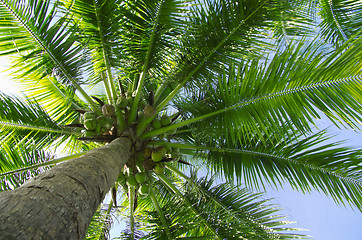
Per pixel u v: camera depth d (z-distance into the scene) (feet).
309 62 10.65
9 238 3.67
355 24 16.66
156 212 13.97
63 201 5.20
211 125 12.62
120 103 13.33
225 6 12.85
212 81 13.53
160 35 12.82
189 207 13.69
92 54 12.76
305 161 13.00
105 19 11.93
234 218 13.17
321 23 17.62
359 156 12.08
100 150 8.95
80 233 5.16
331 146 12.76
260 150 13.87
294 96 10.93
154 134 13.69
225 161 14.53
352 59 9.84
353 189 12.05
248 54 13.08
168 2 12.19
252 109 11.70
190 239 12.21
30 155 13.50
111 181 7.90
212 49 13.29
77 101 18.04
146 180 13.89
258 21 12.80
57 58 11.96
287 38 14.01
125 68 13.65
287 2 12.44
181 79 13.85
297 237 12.10
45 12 11.09
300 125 10.93
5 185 12.54
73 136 16.80
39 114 14.47
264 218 12.73
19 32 11.16
